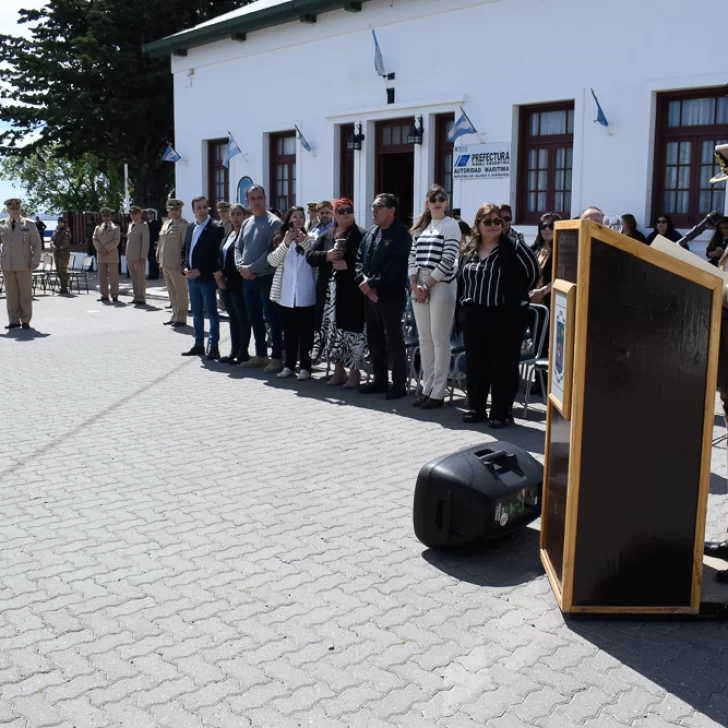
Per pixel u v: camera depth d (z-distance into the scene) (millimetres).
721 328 3793
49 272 18812
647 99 10586
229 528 4824
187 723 3020
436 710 3096
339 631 3656
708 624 3721
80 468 5957
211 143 18953
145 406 7848
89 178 50031
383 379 8383
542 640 3580
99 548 4547
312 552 4492
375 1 14008
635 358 3525
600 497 3615
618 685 3250
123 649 3514
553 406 4012
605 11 10891
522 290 6758
